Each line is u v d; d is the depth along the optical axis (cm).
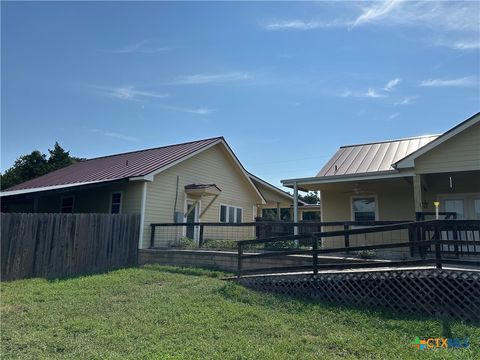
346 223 963
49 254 970
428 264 671
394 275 654
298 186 1316
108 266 1123
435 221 646
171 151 1697
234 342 488
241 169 1902
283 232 1374
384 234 1309
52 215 989
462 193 1231
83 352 456
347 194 1420
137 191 1335
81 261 1044
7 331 532
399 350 467
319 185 1306
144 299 711
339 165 1332
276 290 778
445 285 619
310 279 737
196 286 823
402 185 1314
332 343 491
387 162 1265
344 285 702
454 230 795
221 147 1788
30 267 927
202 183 1645
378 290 671
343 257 893
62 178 1853
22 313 617
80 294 748
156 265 1142
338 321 592
